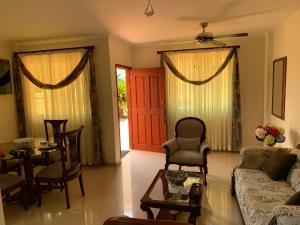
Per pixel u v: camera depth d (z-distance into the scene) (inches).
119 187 151.3
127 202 131.6
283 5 124.6
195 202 92.4
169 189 105.0
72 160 131.8
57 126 168.4
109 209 124.6
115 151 192.4
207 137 218.5
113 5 114.2
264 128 145.5
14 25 144.3
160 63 222.7
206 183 150.1
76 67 186.2
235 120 208.1
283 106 159.6
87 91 190.1
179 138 166.4
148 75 222.4
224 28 173.5
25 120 203.8
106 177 168.6
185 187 107.6
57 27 152.3
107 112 190.1
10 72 196.1
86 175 173.8
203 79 212.7
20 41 190.5
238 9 129.3
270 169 113.1
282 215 64.9
